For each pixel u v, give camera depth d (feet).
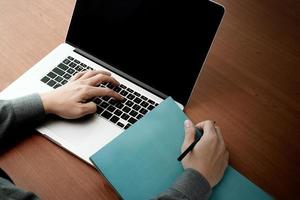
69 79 2.70
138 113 2.51
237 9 3.36
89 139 2.35
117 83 2.66
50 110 2.39
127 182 2.12
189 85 2.56
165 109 2.44
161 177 2.15
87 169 2.27
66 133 2.36
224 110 2.64
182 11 2.53
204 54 2.49
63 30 3.11
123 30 2.74
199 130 2.38
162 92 2.64
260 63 2.96
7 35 3.02
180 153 2.26
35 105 2.36
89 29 2.85
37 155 2.31
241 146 2.46
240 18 3.29
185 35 2.54
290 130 2.57
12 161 2.27
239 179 2.21
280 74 2.90
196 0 2.48
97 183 2.22
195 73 2.53
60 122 2.41
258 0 3.44
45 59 2.81
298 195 2.25
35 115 2.35
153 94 2.64
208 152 2.21
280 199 2.23
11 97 2.56
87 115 2.46
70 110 2.38
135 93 2.64
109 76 2.65
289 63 2.98
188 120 2.39
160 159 2.22
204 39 2.48
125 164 2.18
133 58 2.73
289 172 2.35
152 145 2.27
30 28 3.10
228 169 2.25
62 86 2.54
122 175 2.14
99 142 2.34
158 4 2.60
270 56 3.02
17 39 3.00
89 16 2.83
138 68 2.72
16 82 2.65
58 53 2.86
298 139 2.53
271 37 3.16
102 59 2.82
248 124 2.58
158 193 2.09
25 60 2.85
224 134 2.52
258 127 2.57
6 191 1.94
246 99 2.72
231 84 2.81
